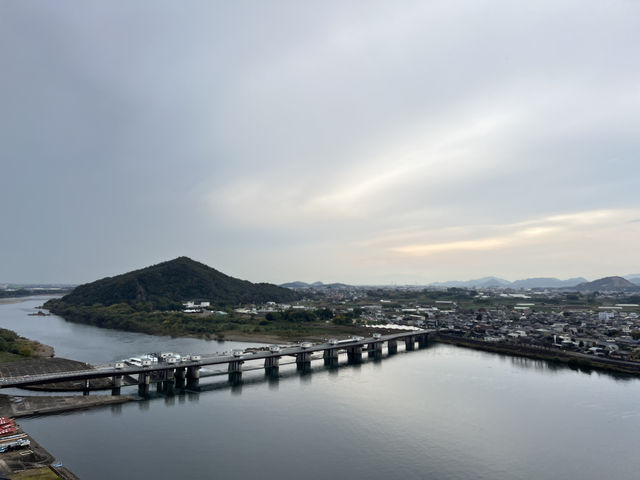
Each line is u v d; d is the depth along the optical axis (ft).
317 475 285.64
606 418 403.75
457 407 435.53
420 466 302.04
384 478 283.79
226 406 437.58
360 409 427.74
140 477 276.82
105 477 274.98
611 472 298.76
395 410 424.46
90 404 429.38
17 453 291.17
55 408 406.62
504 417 405.18
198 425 378.32
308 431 365.81
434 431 368.27
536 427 379.35
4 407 399.03
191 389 510.58
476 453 325.21
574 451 330.95
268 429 369.71
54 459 294.25
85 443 329.72
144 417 398.21
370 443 341.41
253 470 291.38
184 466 295.07
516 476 290.56
